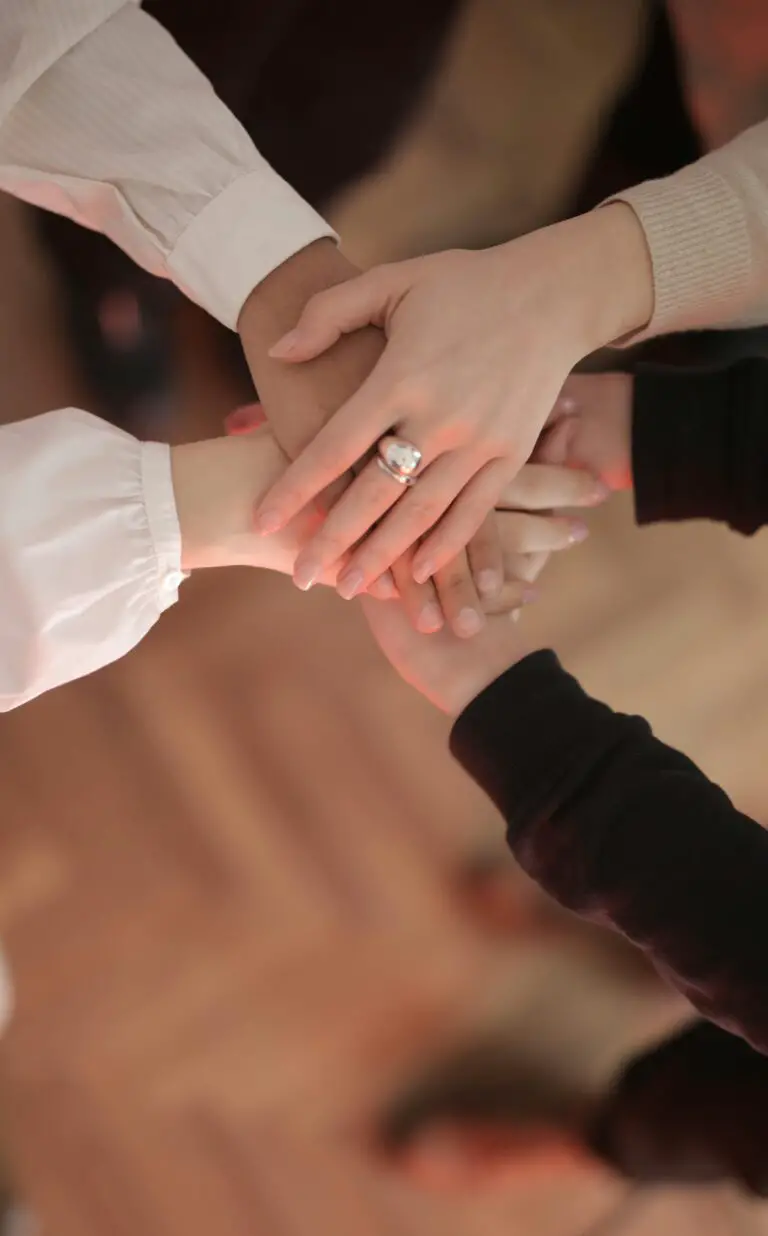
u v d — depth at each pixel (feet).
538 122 6.30
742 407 4.48
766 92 4.64
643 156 5.01
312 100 5.16
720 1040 4.98
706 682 6.19
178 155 4.37
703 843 4.09
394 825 5.84
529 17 6.32
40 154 4.42
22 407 5.81
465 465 4.25
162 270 4.51
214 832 5.75
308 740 5.85
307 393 4.34
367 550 4.26
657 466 4.54
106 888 5.66
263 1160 5.62
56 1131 5.51
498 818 5.90
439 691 4.38
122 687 5.78
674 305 4.31
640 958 5.96
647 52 4.88
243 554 4.38
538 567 4.59
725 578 6.35
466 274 4.24
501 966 5.86
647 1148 5.13
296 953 5.73
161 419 5.84
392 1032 5.76
